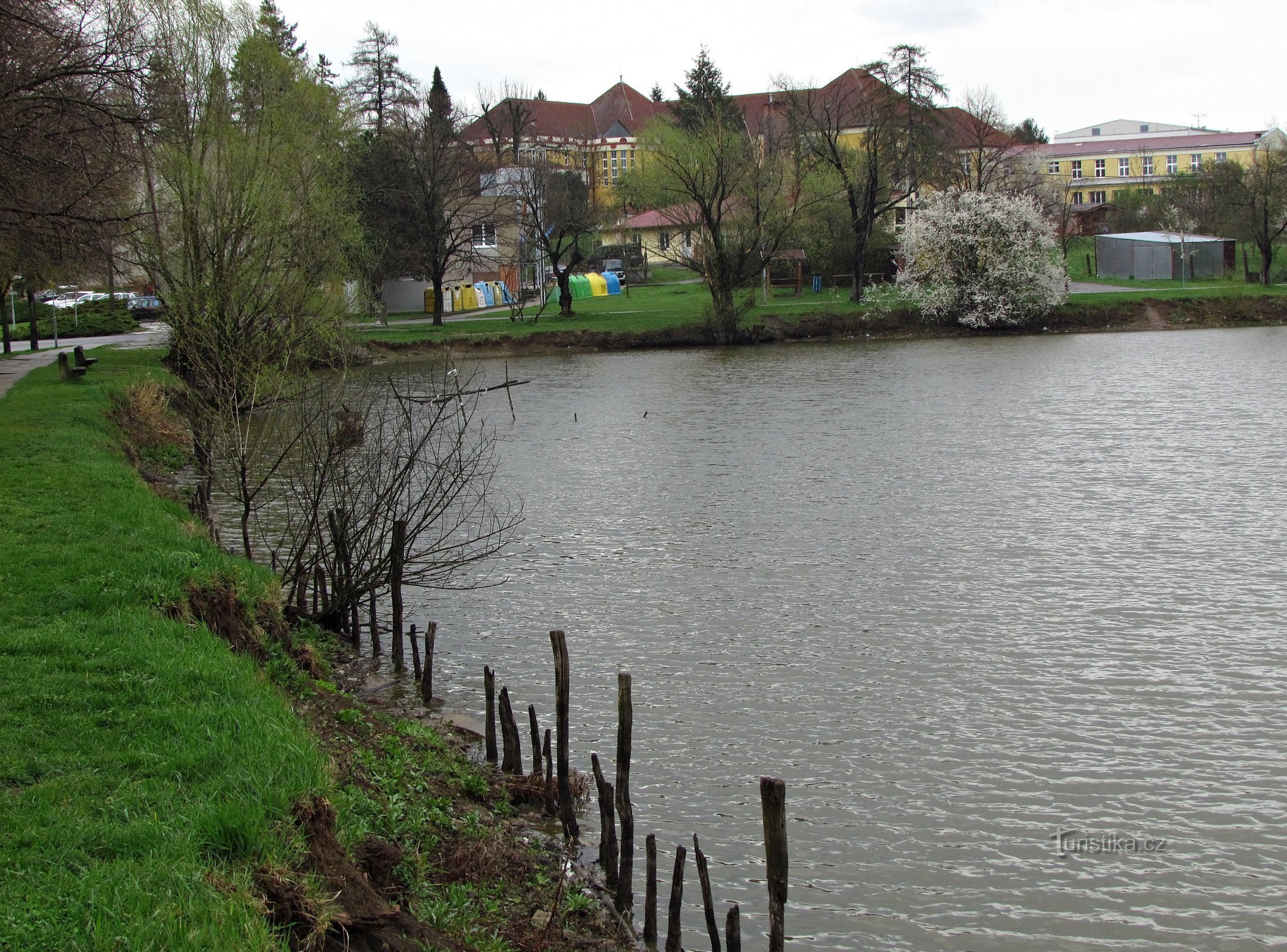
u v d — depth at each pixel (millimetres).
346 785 8633
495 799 10453
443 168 70438
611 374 54406
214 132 31578
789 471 28188
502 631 16141
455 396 17500
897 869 9711
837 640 15523
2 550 11961
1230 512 22375
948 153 86500
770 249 68688
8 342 46469
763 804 7418
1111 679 13969
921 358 57031
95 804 6602
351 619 16438
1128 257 86375
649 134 69000
